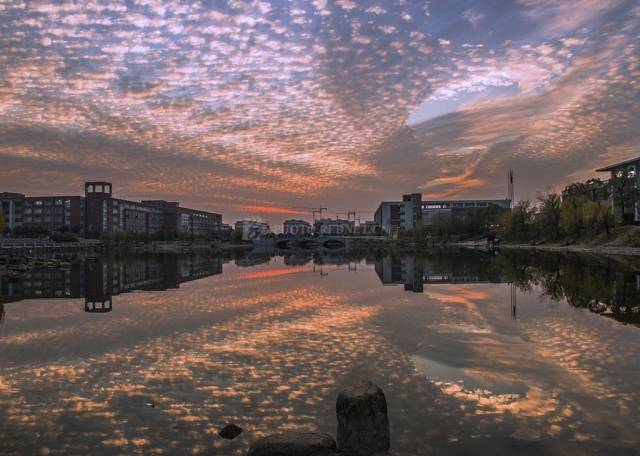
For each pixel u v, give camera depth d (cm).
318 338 1881
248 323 2225
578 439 957
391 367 1466
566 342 1748
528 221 13762
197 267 7169
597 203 9900
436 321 2236
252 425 1046
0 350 1731
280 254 13762
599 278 4009
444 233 19288
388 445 888
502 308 2578
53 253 12656
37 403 1189
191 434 1005
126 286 4212
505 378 1342
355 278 4888
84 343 1834
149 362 1550
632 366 1430
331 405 1156
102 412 1127
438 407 1134
